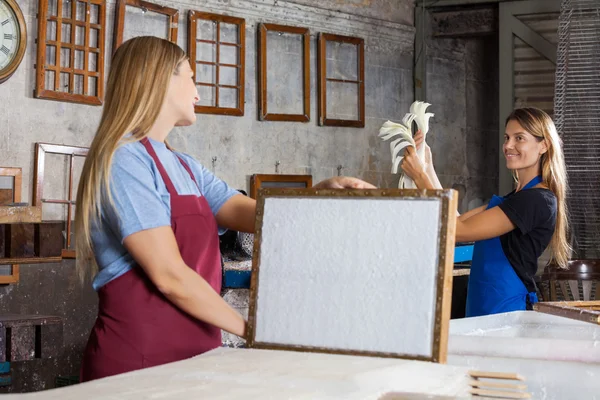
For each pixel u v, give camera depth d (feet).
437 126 27.78
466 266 16.90
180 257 5.68
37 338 11.80
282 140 23.95
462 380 4.21
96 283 6.06
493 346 5.78
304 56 24.39
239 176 22.95
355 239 4.94
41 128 18.76
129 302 5.89
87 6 19.30
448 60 28.17
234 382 3.95
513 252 9.49
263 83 23.29
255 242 5.22
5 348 11.55
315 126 24.75
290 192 5.19
